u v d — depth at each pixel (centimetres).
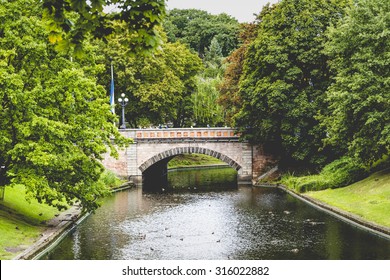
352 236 3641
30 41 3459
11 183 3622
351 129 4891
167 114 9244
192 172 9831
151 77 8519
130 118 8806
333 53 5078
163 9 1254
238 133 7225
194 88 9912
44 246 3269
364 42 4619
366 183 5116
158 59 8406
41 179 3491
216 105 9675
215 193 6300
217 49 15275
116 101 8419
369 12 4631
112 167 7400
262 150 7294
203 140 7306
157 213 4800
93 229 4053
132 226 4166
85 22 1252
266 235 3753
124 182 7206
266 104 6588
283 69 6469
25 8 3653
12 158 3356
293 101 6406
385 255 3095
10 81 3269
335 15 6581
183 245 3469
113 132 3994
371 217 4038
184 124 10619
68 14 3272
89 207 3919
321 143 6325
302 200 5500
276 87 6353
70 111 3762
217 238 3684
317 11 6525
